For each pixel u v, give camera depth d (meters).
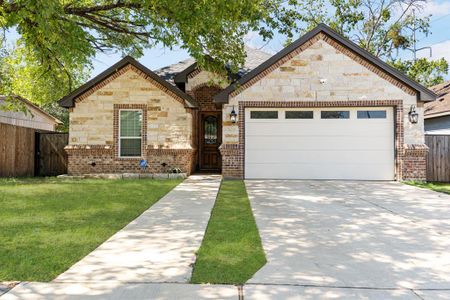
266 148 13.37
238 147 13.22
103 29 12.43
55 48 9.55
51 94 18.81
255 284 3.69
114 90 14.16
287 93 13.12
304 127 13.34
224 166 13.26
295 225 6.34
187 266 4.19
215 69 11.47
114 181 12.56
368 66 12.96
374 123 13.12
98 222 6.34
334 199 9.12
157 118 14.13
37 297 3.35
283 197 9.40
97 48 13.24
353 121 13.20
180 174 13.66
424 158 12.74
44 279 3.76
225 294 3.44
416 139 12.79
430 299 3.39
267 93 13.16
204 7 8.82
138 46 14.09
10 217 6.61
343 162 13.20
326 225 6.36
